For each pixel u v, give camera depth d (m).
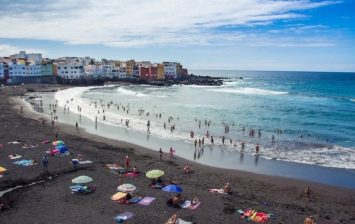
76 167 38.00
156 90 166.62
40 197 29.70
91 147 48.91
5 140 49.22
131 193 30.78
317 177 40.44
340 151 52.38
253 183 37.59
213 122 76.31
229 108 100.88
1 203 27.84
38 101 103.69
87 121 73.19
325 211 30.73
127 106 98.00
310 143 57.47
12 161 38.94
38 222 25.42
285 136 63.00
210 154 49.59
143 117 80.62
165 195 31.09
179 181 36.38
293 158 48.31
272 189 36.06
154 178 33.72
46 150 44.31
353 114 91.75
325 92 168.00
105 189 31.89
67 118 75.88
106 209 27.81
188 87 193.25
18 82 160.25
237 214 28.06
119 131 63.94
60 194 30.42
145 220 26.22
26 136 53.09
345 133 66.56
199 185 35.47
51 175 35.25
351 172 42.53
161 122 74.75
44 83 168.75
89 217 26.41
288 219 27.89
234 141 58.16
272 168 43.47
